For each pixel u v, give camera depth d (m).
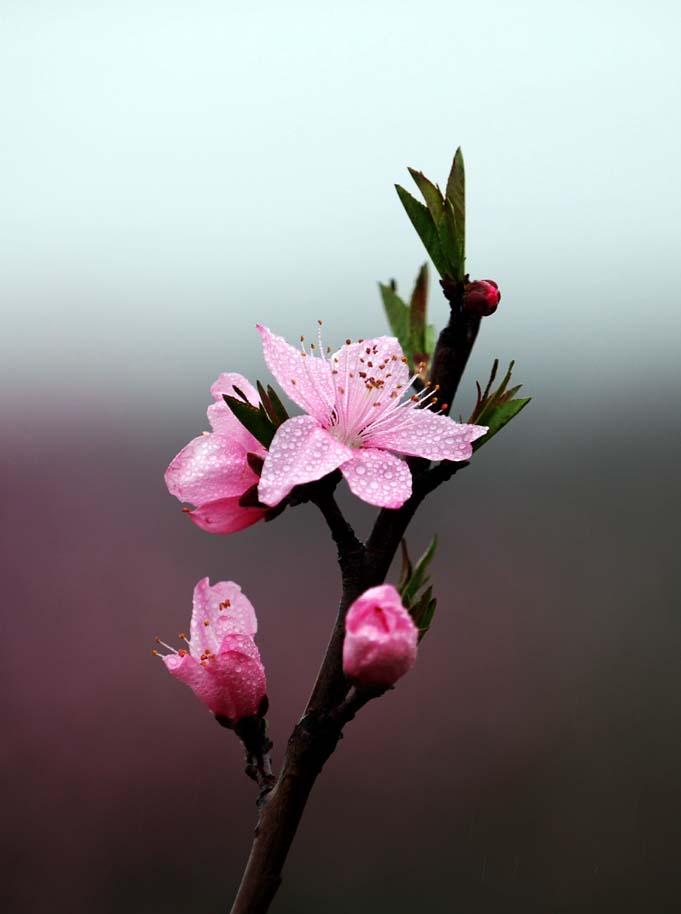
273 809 0.43
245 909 0.43
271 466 0.44
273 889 0.43
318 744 0.43
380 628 0.42
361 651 0.42
